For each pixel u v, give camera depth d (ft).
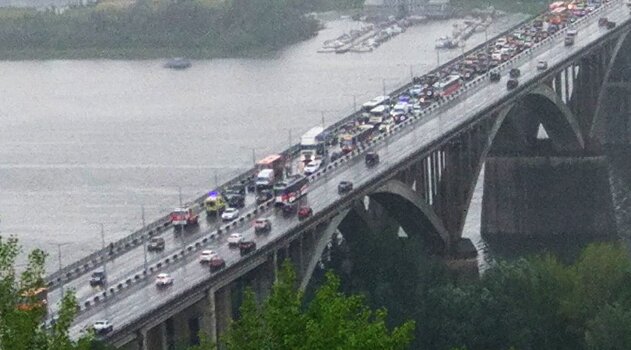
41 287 357.61
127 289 627.46
